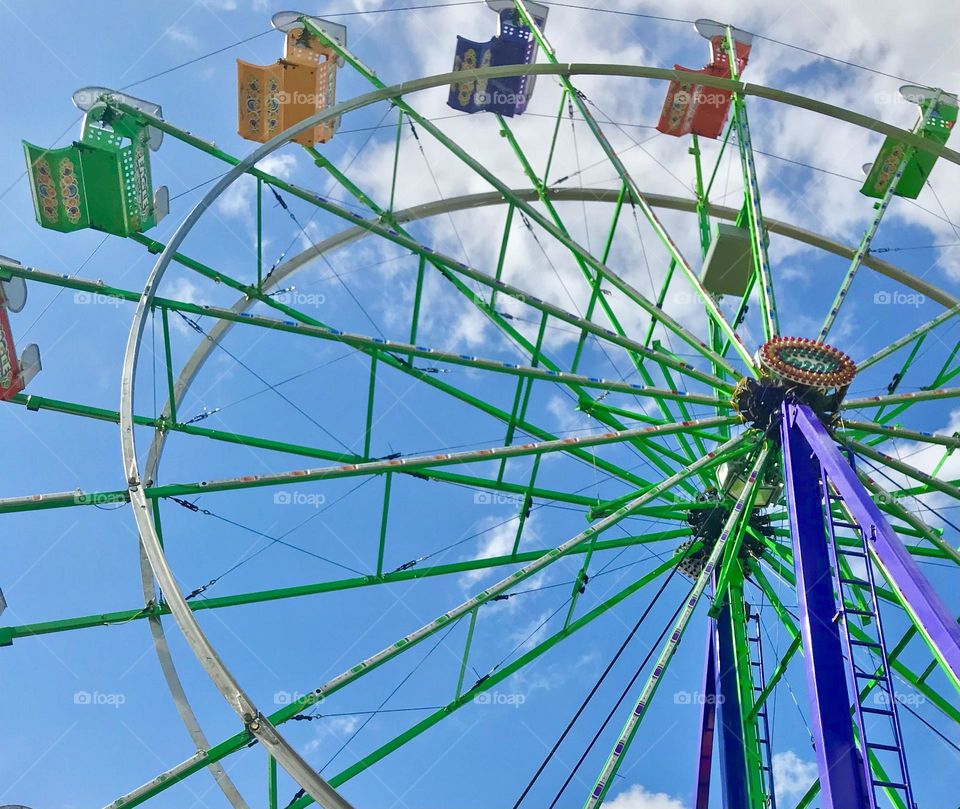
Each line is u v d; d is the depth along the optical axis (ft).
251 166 83.05
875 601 61.52
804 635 62.08
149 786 61.36
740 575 85.61
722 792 80.43
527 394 85.25
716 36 102.32
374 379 84.28
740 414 79.00
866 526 62.08
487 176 87.56
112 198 86.17
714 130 102.27
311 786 54.44
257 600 81.05
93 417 83.10
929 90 96.37
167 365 80.38
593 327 86.38
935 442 83.56
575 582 82.94
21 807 63.26
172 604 59.47
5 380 81.41
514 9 100.89
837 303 84.89
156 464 87.92
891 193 91.25
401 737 74.02
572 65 92.07
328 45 94.84
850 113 93.91
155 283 76.54
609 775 63.10
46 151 84.17
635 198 89.97
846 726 58.03
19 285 83.15
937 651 54.54
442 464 75.61
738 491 84.43
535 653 79.20
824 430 70.38
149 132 88.53
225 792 70.28
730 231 91.76
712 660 84.43
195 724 78.07
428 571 82.53
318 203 86.89
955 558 76.64
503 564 84.38
